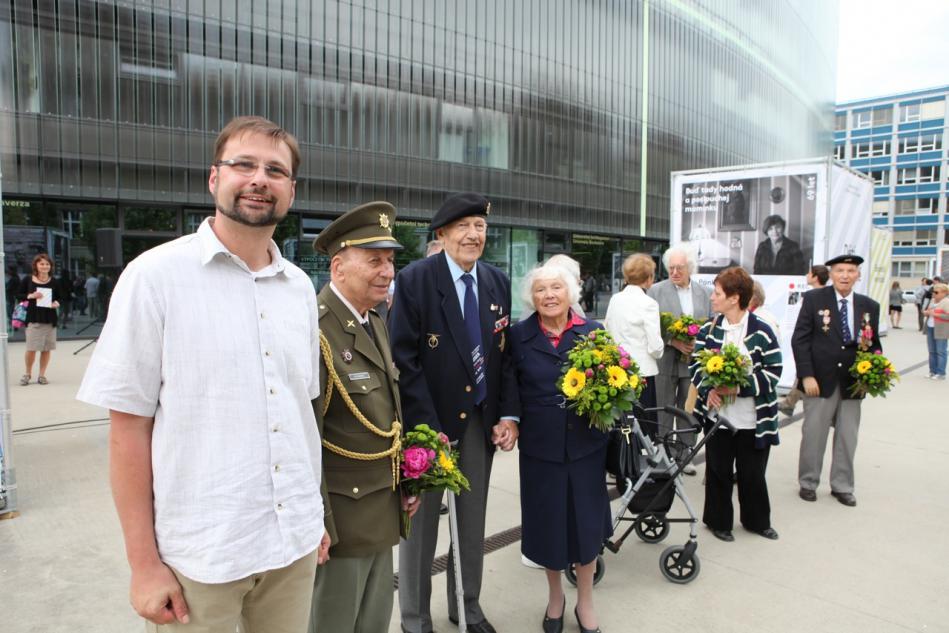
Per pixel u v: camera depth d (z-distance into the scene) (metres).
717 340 4.51
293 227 17.94
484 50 22.38
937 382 10.82
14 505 4.38
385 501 2.34
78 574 3.56
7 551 3.84
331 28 18.30
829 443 6.82
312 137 18.09
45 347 8.94
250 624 1.84
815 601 3.46
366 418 2.28
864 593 3.56
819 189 8.12
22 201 13.93
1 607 3.21
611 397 2.92
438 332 2.97
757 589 3.60
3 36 13.40
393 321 2.97
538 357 3.16
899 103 64.12
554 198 25.06
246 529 1.62
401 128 20.09
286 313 1.78
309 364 1.86
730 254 8.78
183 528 1.58
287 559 1.70
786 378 8.41
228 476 1.60
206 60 15.97
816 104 47.38
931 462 6.09
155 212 15.50
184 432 1.57
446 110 21.31
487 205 3.03
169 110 15.44
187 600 1.60
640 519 3.68
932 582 3.69
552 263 3.27
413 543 2.98
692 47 31.98
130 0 14.76
